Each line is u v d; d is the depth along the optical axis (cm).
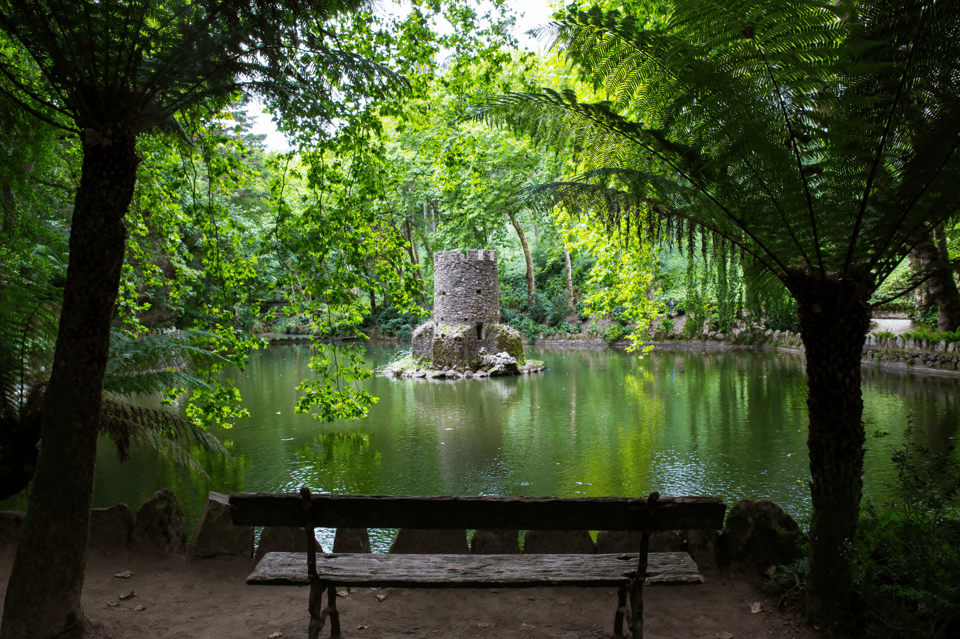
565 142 391
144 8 311
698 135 318
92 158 283
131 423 576
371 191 761
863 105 272
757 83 284
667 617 326
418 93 782
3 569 378
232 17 349
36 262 634
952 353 1593
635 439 1042
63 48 299
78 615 286
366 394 911
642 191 338
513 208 376
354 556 303
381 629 315
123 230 292
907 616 284
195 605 341
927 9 251
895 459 322
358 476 870
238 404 1482
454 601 346
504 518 276
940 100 262
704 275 437
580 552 376
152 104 352
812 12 260
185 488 814
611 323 3212
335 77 542
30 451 468
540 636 308
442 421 1270
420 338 2316
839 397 300
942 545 291
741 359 2200
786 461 869
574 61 353
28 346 499
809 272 306
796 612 322
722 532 375
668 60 305
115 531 402
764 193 296
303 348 3209
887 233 279
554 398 1525
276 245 767
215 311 801
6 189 612
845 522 302
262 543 388
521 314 3612
